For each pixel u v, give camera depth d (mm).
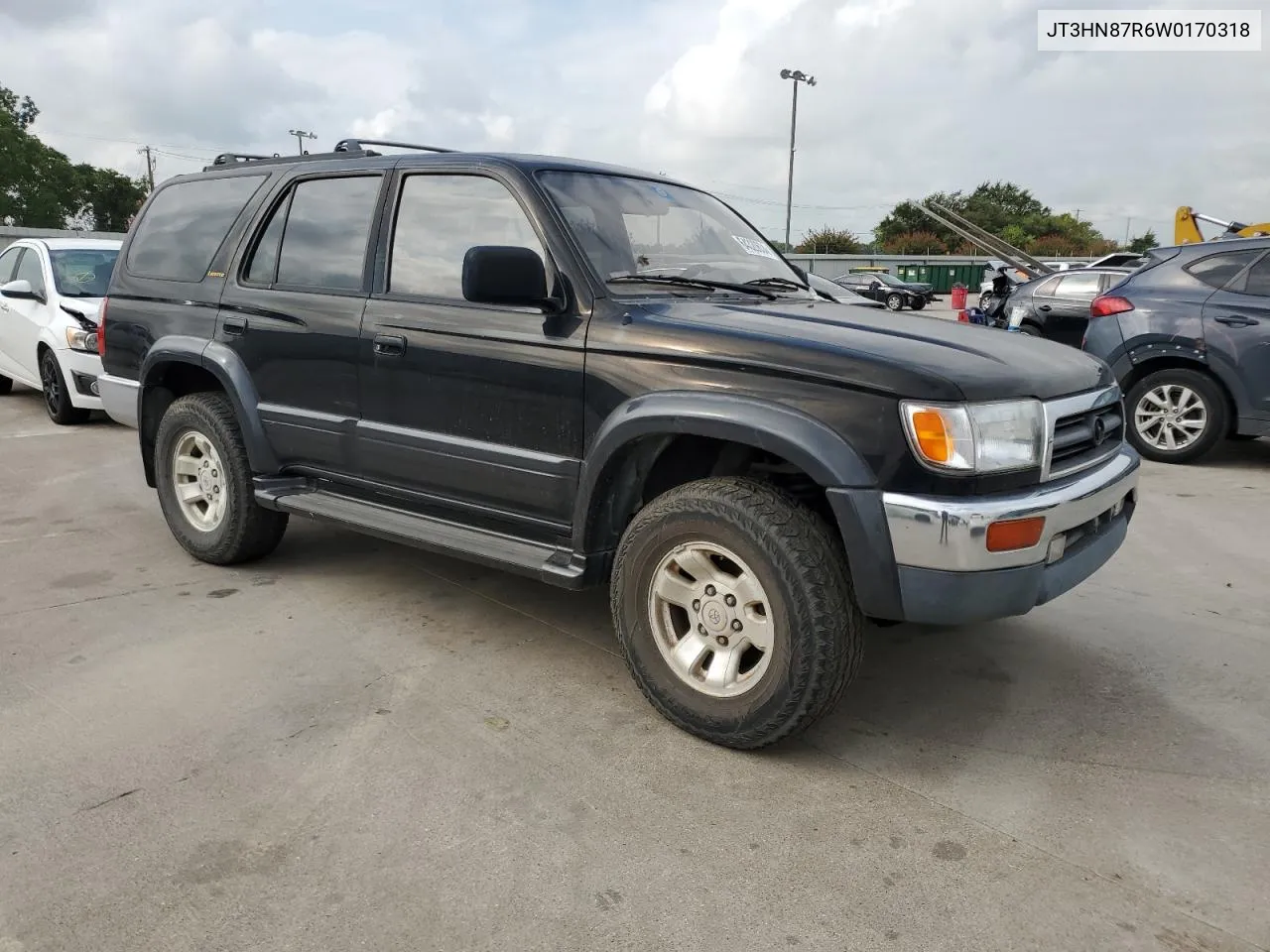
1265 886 2318
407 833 2496
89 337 8008
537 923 2172
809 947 2107
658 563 3006
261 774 2766
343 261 3916
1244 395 6688
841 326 3027
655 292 3346
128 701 3195
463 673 3459
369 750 2910
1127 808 2648
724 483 2873
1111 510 3109
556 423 3213
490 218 3488
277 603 4121
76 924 2139
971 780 2793
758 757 2914
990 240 16344
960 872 2367
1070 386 2904
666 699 3025
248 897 2238
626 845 2463
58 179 49062
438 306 3531
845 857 2424
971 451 2562
